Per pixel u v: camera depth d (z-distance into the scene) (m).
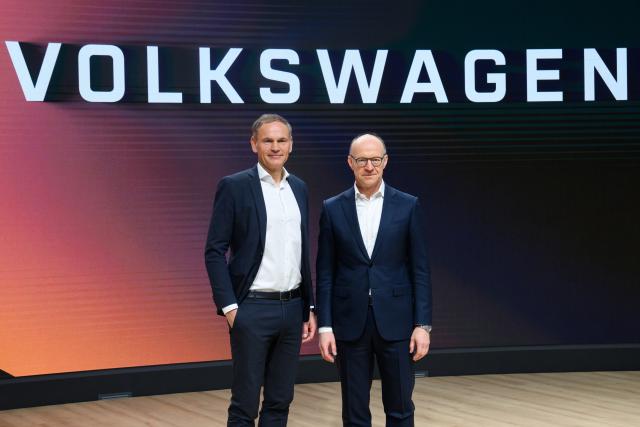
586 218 5.68
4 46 4.86
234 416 3.21
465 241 5.62
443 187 5.59
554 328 5.71
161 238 5.24
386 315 3.14
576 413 4.55
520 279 5.68
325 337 3.20
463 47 5.57
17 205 4.92
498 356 5.65
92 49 5.04
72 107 5.01
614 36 5.62
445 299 5.61
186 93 5.24
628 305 5.71
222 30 5.30
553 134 5.63
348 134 5.49
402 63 5.54
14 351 4.94
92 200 5.08
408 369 3.19
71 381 5.00
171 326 5.28
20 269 4.94
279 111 5.40
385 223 3.18
